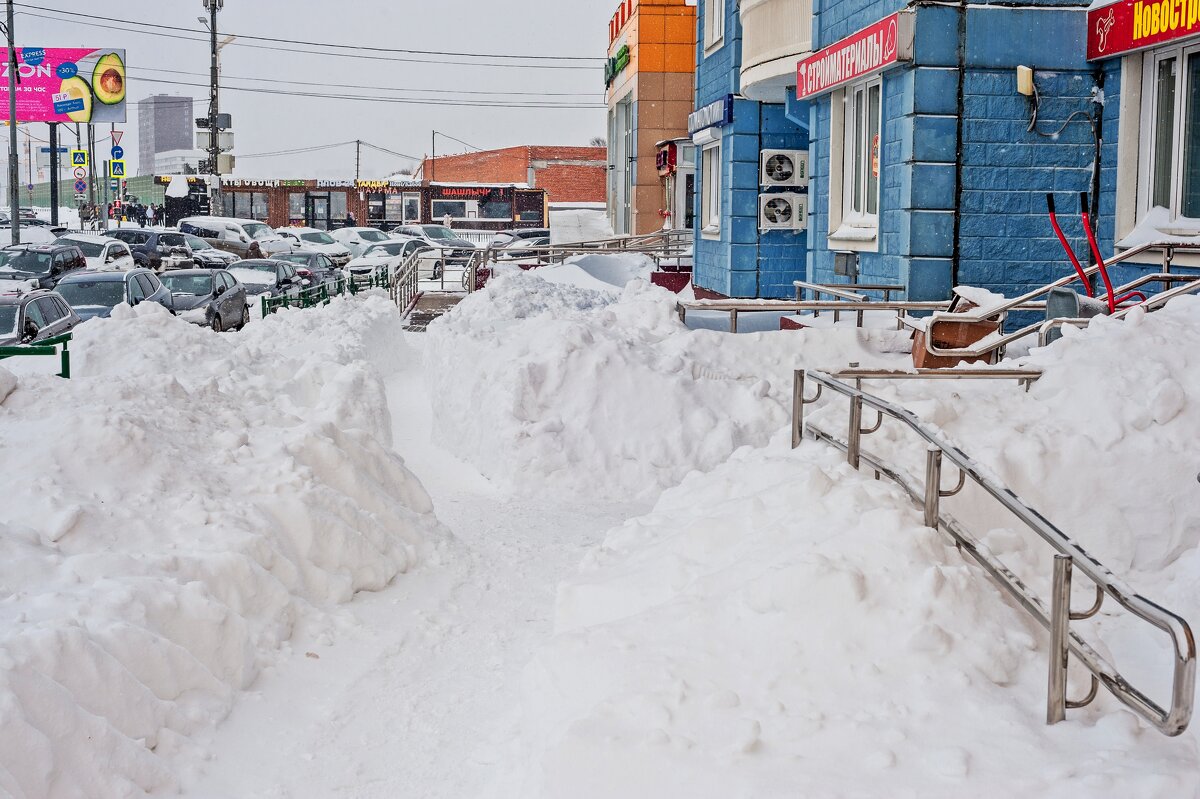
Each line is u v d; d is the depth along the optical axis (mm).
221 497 6145
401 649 5758
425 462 10367
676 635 4336
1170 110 10984
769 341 10281
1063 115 11797
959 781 3525
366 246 48344
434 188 64062
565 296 15664
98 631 4555
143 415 6617
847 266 13695
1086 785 3412
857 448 5641
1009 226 11898
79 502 5582
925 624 4156
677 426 9312
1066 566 3816
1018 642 4242
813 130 15672
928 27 11641
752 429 9438
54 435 5945
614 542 5629
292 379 10945
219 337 12164
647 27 36938
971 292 10141
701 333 10312
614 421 9344
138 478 5969
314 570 6160
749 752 3744
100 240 34688
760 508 5117
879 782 3553
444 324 14336
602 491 9086
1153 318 7074
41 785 3895
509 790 4082
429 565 6961
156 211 67812
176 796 4270
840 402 6727
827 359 10266
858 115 14320
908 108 11898
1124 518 5797
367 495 7012
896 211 12375
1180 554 5789
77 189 67312
